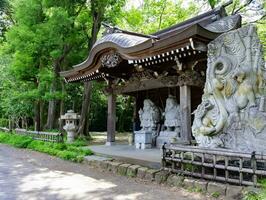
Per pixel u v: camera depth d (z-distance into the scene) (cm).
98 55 1119
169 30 1198
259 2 1581
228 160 570
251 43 670
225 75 688
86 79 1312
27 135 1540
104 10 1683
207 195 538
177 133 1163
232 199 504
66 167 867
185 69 973
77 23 1579
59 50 1405
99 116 2809
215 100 695
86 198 534
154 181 656
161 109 1326
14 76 1639
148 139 1181
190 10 1947
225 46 706
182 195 546
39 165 903
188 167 635
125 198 532
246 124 642
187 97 971
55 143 1220
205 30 758
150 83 1155
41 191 585
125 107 2719
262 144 607
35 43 1395
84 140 1590
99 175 745
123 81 1309
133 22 2022
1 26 2142
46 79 1406
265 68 689
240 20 991
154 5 2062
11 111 1795
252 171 514
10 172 785
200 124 711
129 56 988
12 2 1784
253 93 648
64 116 1373
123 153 1002
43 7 1426
